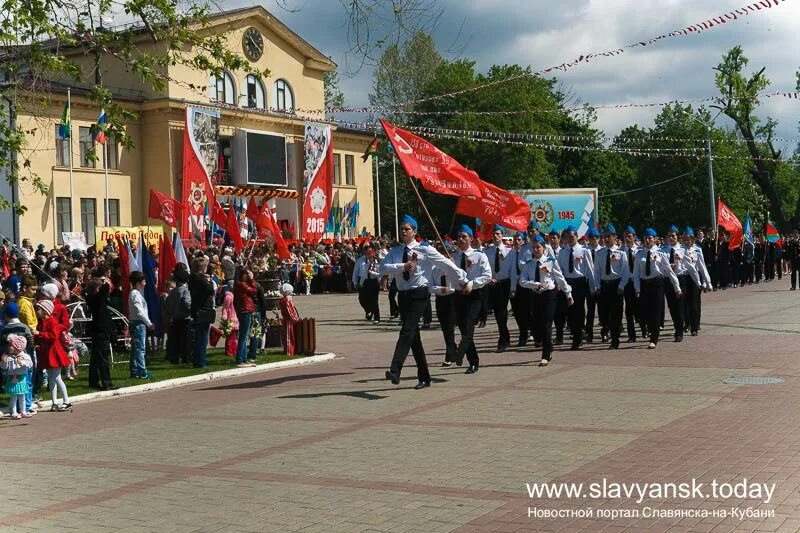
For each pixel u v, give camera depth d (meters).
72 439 11.09
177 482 8.49
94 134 17.06
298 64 55.47
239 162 51.72
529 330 21.36
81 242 40.16
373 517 7.02
